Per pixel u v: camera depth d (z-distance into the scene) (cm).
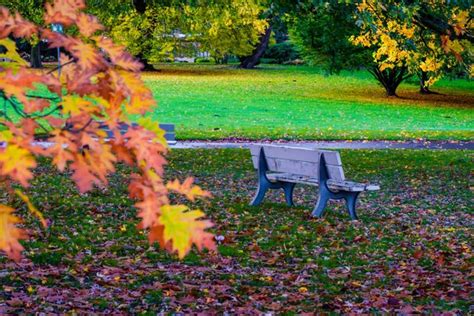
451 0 1317
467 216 1193
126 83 188
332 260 830
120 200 1164
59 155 174
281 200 1290
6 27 184
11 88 175
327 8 1445
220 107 3994
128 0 2905
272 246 893
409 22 1348
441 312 617
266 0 2236
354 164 1906
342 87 5262
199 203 1191
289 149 1160
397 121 3550
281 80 5691
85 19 192
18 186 1244
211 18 2869
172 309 598
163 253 820
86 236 893
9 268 700
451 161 1986
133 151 189
